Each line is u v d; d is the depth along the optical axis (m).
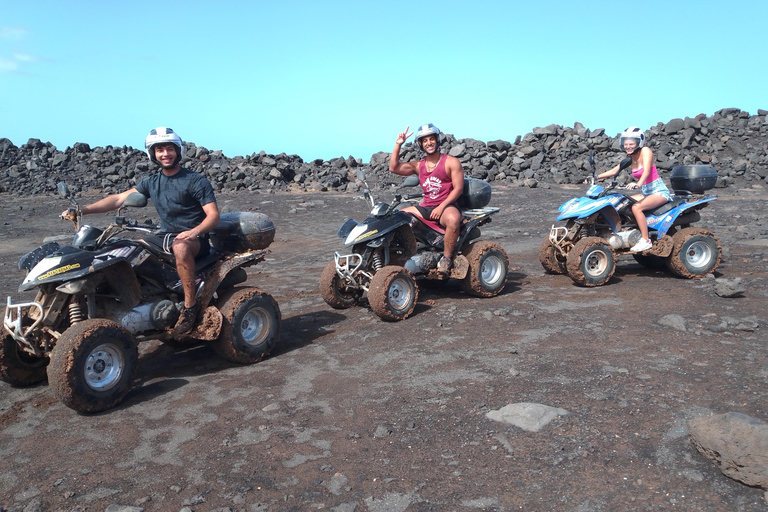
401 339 6.43
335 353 6.14
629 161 8.90
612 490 3.49
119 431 4.59
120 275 5.30
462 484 3.63
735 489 3.45
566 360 5.45
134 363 5.12
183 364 6.15
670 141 26.62
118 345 5.01
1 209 20.52
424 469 3.81
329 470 3.86
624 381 4.89
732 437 3.51
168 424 4.67
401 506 3.45
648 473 3.63
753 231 12.93
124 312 5.44
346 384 5.27
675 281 8.62
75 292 4.98
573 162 25.86
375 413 4.64
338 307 7.91
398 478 3.73
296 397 5.05
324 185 24.70
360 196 22.69
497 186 23.98
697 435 3.72
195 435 4.45
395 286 7.19
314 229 16.89
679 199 8.79
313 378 5.47
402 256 7.80
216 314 5.71
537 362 5.45
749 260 9.94
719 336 5.92
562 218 8.73
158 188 5.73
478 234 8.26
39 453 4.32
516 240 13.50
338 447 4.15
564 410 4.42
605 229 8.91
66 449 4.35
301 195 23.39
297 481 3.76
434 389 5.01
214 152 28.03
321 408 4.79
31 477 3.99
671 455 3.79
